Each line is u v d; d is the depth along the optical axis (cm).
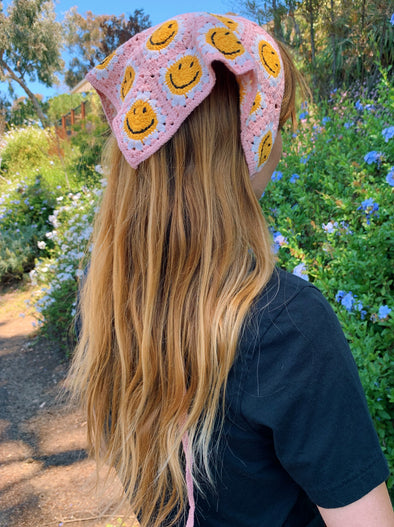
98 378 75
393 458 140
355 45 443
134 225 68
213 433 59
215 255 62
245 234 63
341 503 55
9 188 871
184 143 64
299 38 472
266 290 59
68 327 408
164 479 66
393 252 208
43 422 326
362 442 55
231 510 62
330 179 271
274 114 68
